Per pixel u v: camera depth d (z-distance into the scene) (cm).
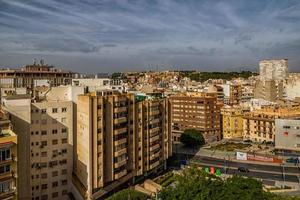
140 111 12131
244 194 8425
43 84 16538
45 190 10500
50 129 10506
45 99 11812
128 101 11512
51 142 10556
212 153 18100
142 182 12550
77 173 10838
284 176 14112
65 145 10862
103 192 10644
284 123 18050
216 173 13638
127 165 11625
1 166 6856
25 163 9875
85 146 10244
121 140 11062
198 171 10081
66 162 10925
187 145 19550
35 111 10188
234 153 18038
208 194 8431
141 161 12281
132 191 10156
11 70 19012
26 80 17738
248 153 17162
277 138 18212
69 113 10888
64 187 10956
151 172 13388
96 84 15950
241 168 14938
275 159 16212
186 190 8769
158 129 13312
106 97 10494
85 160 10231
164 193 9031
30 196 10100
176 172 14100
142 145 12306
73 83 15875
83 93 11338
